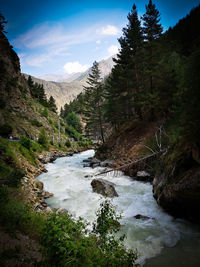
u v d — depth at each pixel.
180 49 27.80
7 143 17.78
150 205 9.04
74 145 51.12
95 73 30.84
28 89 66.69
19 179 9.37
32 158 19.92
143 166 14.63
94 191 11.83
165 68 17.83
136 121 24.81
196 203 6.07
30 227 4.69
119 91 27.27
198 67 5.88
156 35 20.59
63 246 2.99
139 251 5.40
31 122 42.84
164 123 17.09
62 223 3.44
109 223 4.05
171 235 6.21
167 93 17.69
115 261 3.24
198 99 5.77
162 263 4.84
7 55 48.47
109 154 24.08
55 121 63.47
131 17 22.48
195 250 5.34
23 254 3.35
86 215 8.22
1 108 36.12
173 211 7.54
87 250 3.44
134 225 7.04
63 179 15.91
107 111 28.75
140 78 22.75
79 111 113.12
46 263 3.11
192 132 6.02
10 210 5.12
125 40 23.06
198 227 6.61
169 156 8.12
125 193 11.25
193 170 5.87
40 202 9.45
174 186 6.53
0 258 3.04
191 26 37.44
